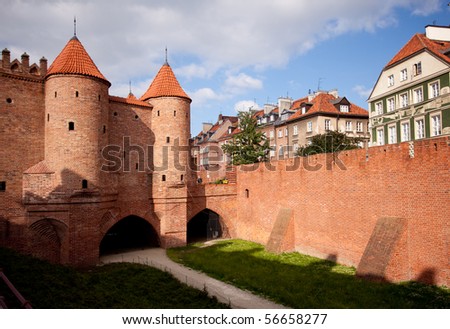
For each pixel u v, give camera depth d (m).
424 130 31.69
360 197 21.64
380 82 37.91
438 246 17.11
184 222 30.92
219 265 23.69
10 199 23.94
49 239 24.41
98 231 25.12
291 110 53.66
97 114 25.30
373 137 39.03
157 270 22.50
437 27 34.75
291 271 21.52
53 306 13.42
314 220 25.38
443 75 29.72
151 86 32.16
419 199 18.08
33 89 25.25
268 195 30.56
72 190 23.88
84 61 25.39
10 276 16.50
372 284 17.98
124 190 28.72
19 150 24.47
